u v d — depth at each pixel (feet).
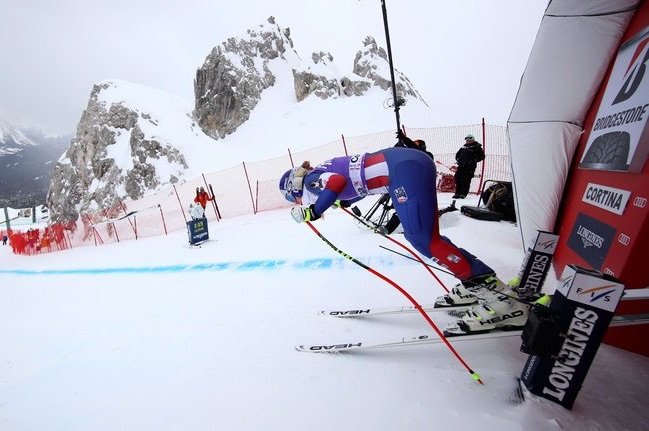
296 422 5.51
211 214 43.98
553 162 10.90
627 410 5.20
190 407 6.19
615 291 4.52
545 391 5.33
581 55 9.45
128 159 102.01
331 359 7.20
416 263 12.39
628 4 8.36
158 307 11.82
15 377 8.16
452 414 5.29
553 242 7.84
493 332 6.32
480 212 17.01
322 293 10.83
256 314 9.90
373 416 5.44
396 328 8.13
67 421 6.22
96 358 8.51
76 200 111.34
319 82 137.59
